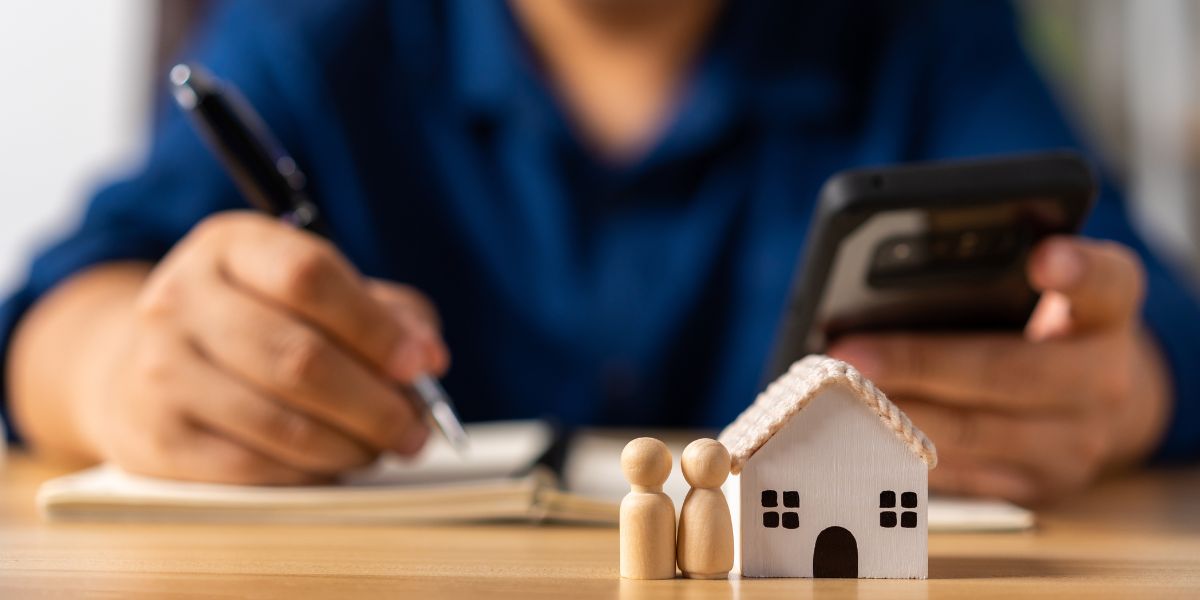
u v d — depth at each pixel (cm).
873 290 68
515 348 148
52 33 250
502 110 150
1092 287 71
